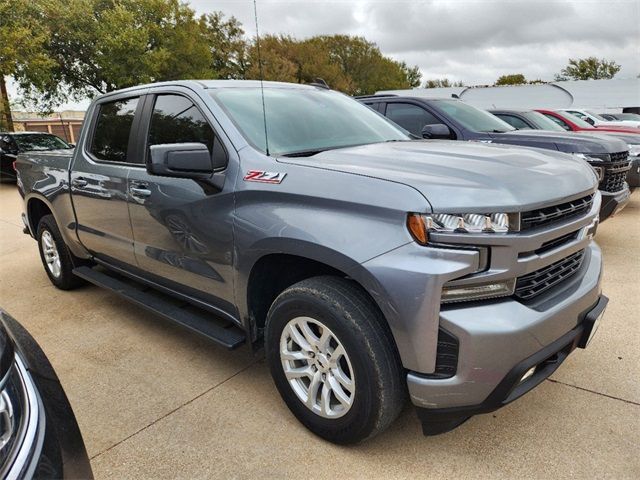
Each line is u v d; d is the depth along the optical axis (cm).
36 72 1689
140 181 323
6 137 1418
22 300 458
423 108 654
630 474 215
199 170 256
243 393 290
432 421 209
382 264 198
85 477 156
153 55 1973
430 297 189
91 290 479
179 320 316
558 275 229
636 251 538
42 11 1781
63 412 165
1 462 130
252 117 292
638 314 374
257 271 258
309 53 4775
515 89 2602
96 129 392
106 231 372
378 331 210
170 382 305
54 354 348
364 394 214
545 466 222
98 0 1936
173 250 307
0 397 139
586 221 239
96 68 1991
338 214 216
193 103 304
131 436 254
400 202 198
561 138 555
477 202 194
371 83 6275
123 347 355
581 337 233
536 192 209
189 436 252
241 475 223
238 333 294
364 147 291
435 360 196
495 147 288
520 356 196
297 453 236
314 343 235
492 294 197
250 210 250
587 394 274
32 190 466
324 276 234
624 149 545
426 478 218
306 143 292
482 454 231
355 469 224
